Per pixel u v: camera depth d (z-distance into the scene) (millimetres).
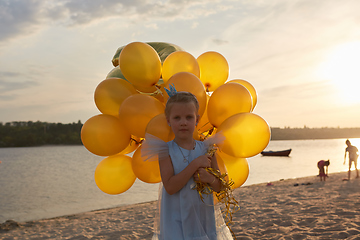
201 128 3002
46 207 12391
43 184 19922
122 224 7359
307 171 25062
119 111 2732
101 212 9734
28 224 8188
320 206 7004
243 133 2492
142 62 2807
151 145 2029
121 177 3055
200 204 2020
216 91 2816
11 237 6746
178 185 1932
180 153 2039
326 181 13133
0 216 10797
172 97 2031
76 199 14078
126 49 2857
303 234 4773
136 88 3154
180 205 1979
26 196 15258
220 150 2414
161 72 3107
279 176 21734
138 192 15414
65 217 9219
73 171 29781
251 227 5664
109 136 2824
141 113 2607
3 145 131250
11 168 33781
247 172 2936
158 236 2062
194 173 1974
